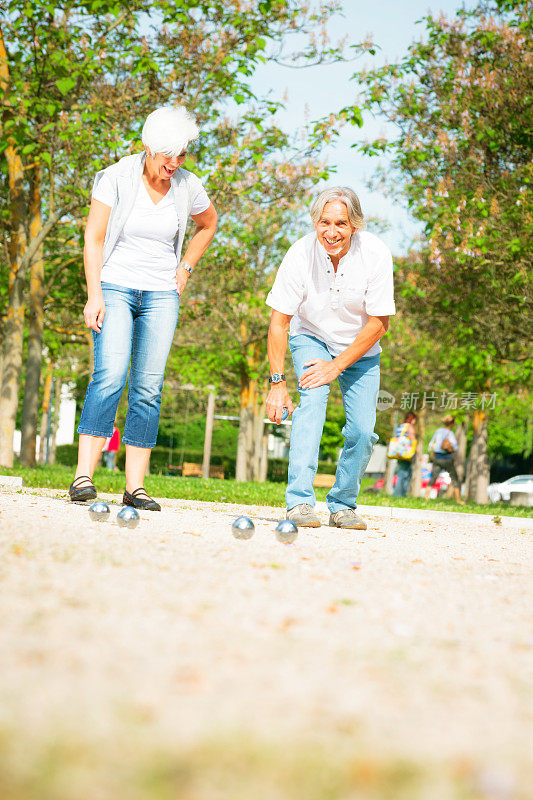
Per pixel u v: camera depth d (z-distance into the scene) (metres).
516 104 21.25
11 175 21.77
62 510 7.86
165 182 8.78
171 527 7.23
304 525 8.44
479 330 23.94
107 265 8.73
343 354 8.37
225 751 2.07
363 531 8.89
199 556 5.29
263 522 8.77
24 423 22.75
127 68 20.08
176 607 3.64
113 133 18.75
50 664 2.70
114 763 1.95
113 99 19.52
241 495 14.18
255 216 24.31
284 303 8.61
